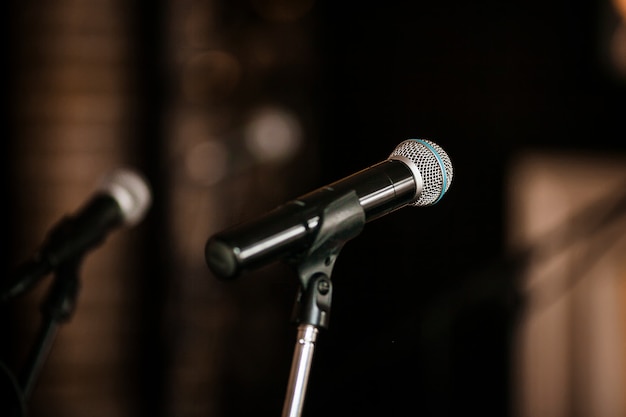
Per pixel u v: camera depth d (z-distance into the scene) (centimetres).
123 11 488
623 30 461
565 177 466
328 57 494
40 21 483
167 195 489
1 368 159
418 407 425
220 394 490
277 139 486
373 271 468
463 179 473
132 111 489
